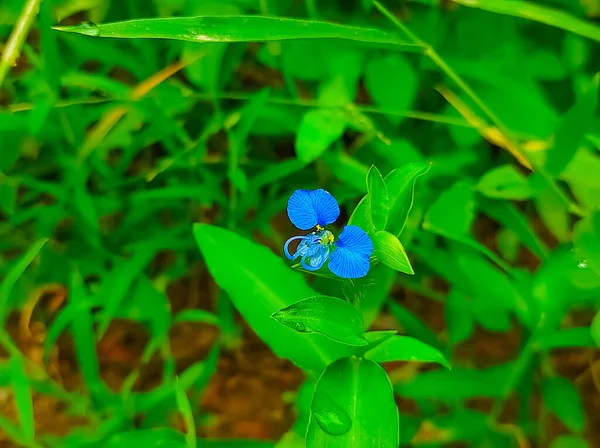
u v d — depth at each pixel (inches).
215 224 11.9
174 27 9.1
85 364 10.2
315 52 11.5
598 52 11.5
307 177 12.1
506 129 10.7
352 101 11.2
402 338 8.5
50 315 11.9
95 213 11.3
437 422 9.9
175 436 9.4
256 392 11.5
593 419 11.0
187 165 11.7
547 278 9.6
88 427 10.2
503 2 10.0
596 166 10.5
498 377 9.8
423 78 12.0
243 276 9.3
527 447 10.1
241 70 13.0
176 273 11.8
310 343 9.0
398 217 8.2
